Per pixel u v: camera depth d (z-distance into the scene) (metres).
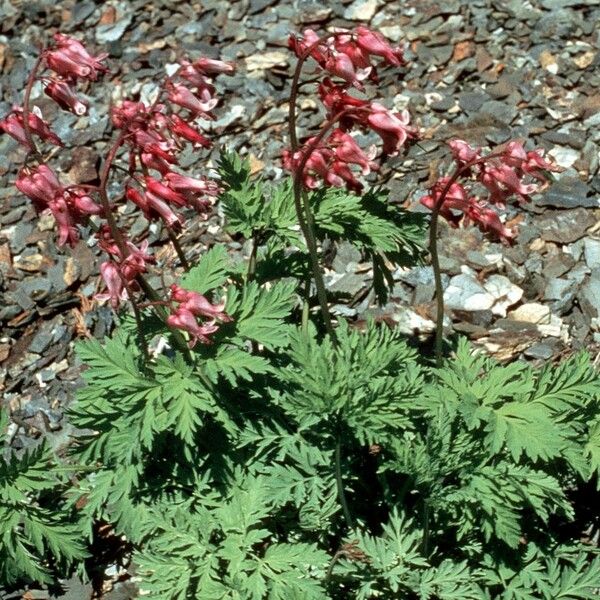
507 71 0.89
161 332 0.62
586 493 0.65
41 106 0.92
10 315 0.79
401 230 0.65
